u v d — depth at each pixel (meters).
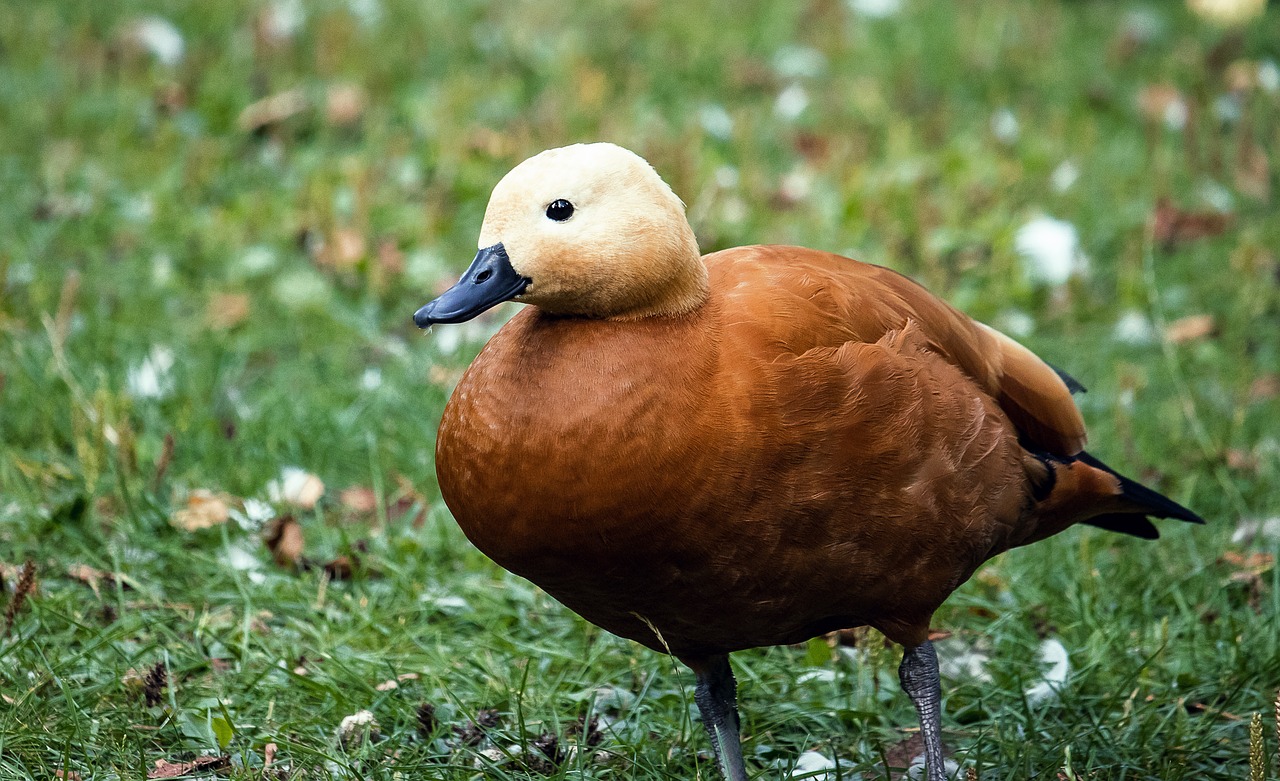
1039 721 7.14
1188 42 17.59
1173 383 10.78
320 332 11.02
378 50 16.36
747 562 5.69
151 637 7.50
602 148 5.67
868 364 5.70
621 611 5.98
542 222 5.58
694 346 5.56
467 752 6.82
